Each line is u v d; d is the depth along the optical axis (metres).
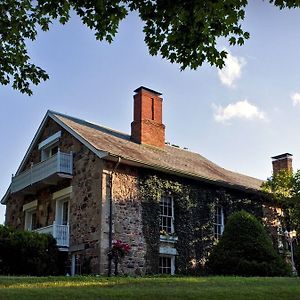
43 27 11.45
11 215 24.22
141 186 19.34
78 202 19.27
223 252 18.81
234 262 18.30
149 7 9.09
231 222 19.34
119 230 18.09
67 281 11.66
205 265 20.48
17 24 11.25
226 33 9.53
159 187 19.98
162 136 23.20
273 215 24.95
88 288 10.11
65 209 20.56
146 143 22.33
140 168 19.56
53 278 12.42
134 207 18.86
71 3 9.65
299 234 24.34
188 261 20.06
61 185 20.69
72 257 18.78
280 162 29.31
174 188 20.59
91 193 18.67
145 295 9.02
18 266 17.16
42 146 22.97
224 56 9.65
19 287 10.34
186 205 20.86
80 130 20.84
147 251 18.66
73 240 18.95
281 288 10.39
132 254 18.14
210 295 9.21
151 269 18.55
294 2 8.76
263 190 24.36
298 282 11.88
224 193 22.70
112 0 9.43
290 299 9.17
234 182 23.58
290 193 24.20
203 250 20.73
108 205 18.12
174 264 19.62
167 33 9.49
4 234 17.34
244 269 17.89
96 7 9.48
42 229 19.97
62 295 8.92
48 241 18.06
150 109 23.00
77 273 18.28
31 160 23.98
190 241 20.45
